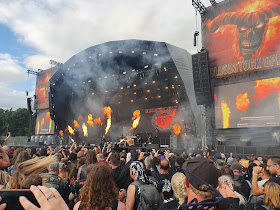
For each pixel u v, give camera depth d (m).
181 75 22.78
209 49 20.77
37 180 1.81
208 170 1.45
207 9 21.33
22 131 70.31
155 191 2.87
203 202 1.37
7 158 3.79
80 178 4.20
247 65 18.64
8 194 0.84
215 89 20.36
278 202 2.49
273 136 17.38
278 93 17.33
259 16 18.45
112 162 3.74
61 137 33.97
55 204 0.79
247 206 2.57
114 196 1.94
